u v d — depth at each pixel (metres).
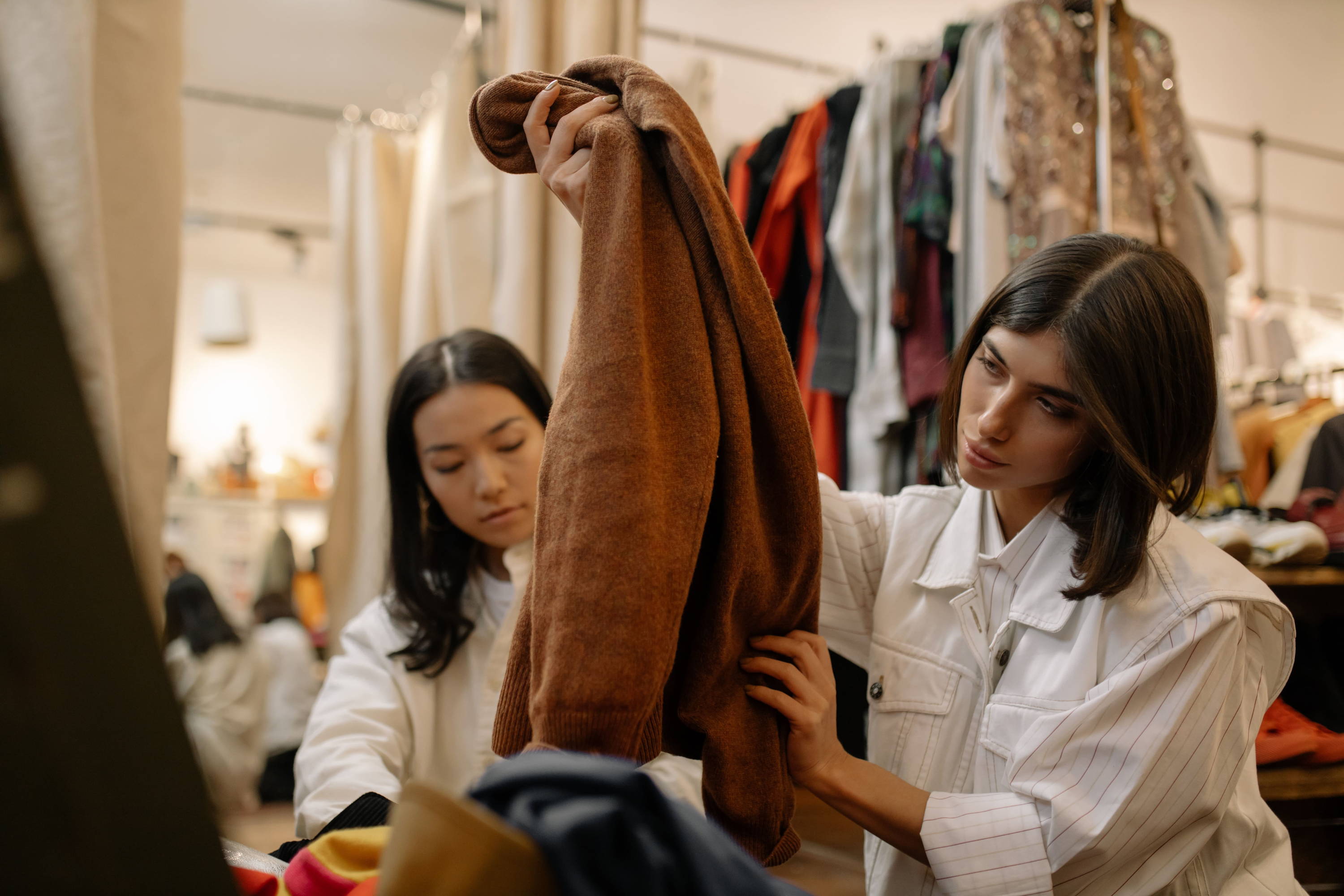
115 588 0.26
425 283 2.18
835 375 1.85
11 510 0.24
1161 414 0.72
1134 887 0.72
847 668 1.36
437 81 2.22
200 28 2.78
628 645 0.53
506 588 1.14
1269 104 3.41
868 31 2.78
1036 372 0.72
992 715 0.81
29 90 1.02
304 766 1.02
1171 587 0.76
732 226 0.67
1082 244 0.76
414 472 1.13
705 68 2.11
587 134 0.66
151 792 0.26
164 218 1.23
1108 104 1.65
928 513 0.94
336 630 2.26
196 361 4.46
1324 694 1.44
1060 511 0.84
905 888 0.82
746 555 0.64
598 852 0.35
